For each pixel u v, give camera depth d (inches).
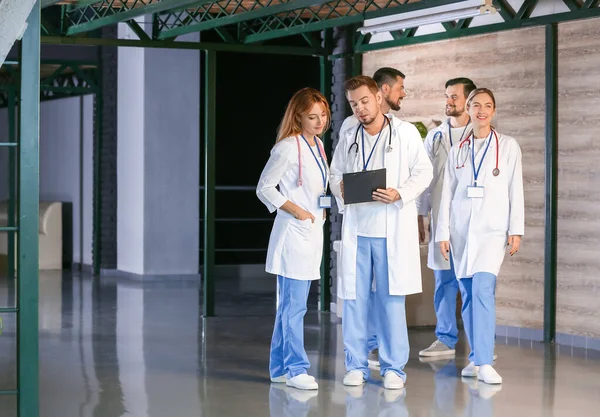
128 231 611.2
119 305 475.8
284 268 271.7
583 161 356.2
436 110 414.0
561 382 288.2
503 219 282.8
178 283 588.7
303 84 684.7
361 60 448.5
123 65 612.1
